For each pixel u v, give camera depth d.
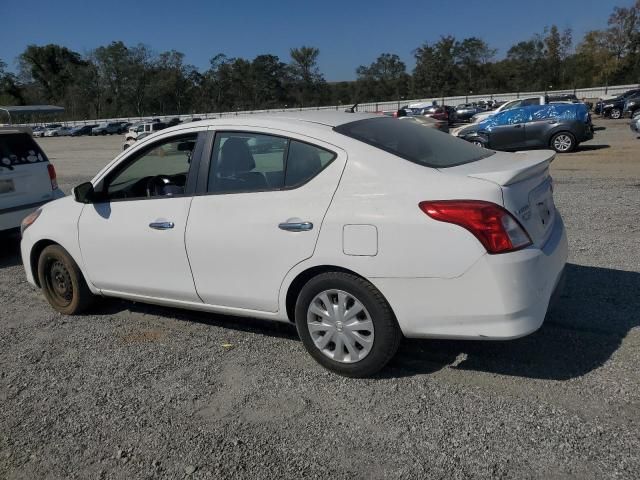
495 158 3.77
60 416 3.38
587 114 15.77
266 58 107.88
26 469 2.91
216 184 3.94
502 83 96.12
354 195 3.36
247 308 3.91
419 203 3.17
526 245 3.15
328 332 3.58
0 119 107.31
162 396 3.53
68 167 21.44
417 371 3.63
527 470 2.63
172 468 2.83
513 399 3.23
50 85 116.75
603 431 2.88
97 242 4.54
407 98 104.00
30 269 5.25
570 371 3.49
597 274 5.19
